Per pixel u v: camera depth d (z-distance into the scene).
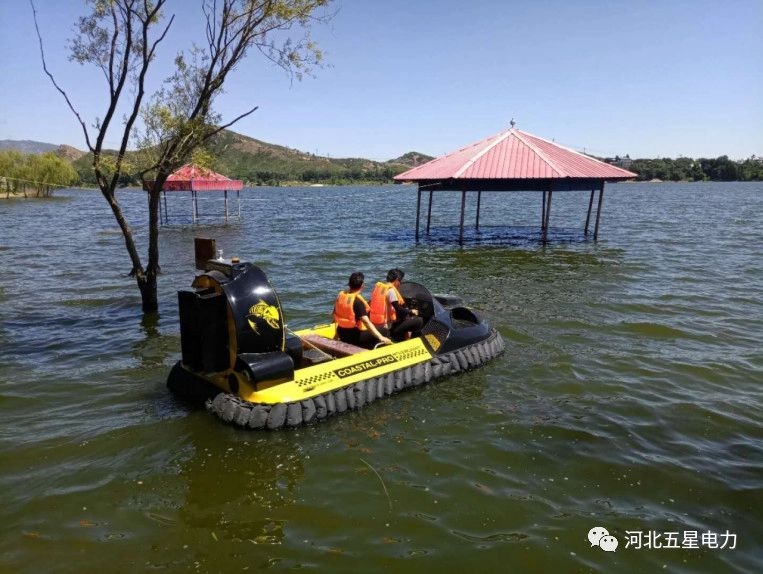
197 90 11.62
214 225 35.78
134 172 11.61
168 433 6.38
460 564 4.27
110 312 12.34
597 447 6.12
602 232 30.11
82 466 5.67
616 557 4.38
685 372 8.46
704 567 4.29
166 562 4.28
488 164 23.95
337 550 4.42
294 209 55.97
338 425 6.62
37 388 7.79
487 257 21.03
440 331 8.34
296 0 11.12
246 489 5.28
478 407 7.16
